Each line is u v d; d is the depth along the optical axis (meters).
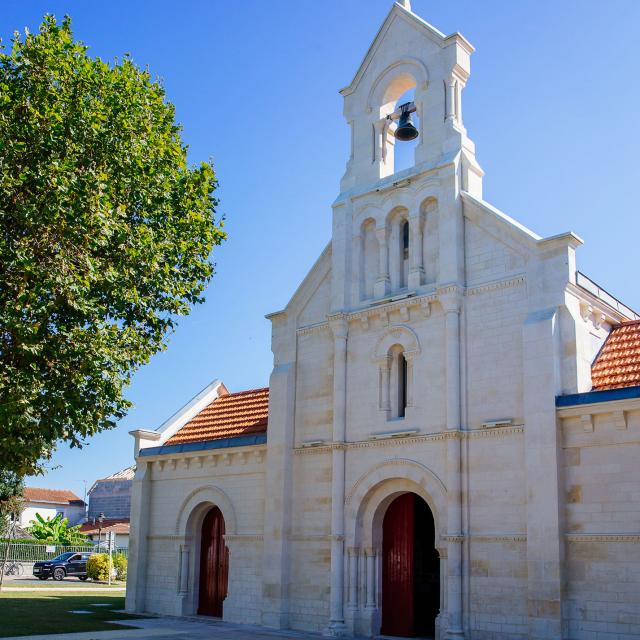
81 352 20.41
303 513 26.08
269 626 25.62
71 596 37.53
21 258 18.77
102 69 22.73
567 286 21.36
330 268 27.61
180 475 30.80
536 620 19.45
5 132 19.52
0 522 52.91
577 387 20.69
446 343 23.11
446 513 22.00
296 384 27.61
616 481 19.17
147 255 22.42
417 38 26.72
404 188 25.58
